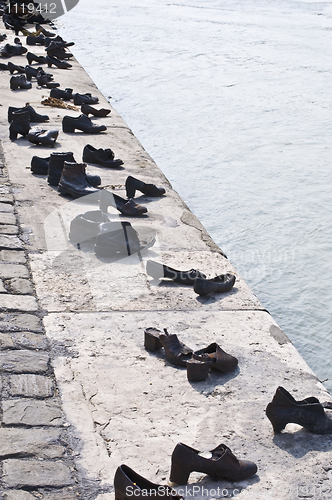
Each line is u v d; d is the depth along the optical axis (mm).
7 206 5270
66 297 3885
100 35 20094
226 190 8047
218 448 2482
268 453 2588
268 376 3193
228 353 3385
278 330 3711
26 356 3158
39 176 6188
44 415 2707
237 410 2879
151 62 16375
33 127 8023
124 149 7594
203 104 12484
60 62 13047
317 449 2631
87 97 9875
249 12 24250
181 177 8586
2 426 2598
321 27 20578
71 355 3238
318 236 6543
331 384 4109
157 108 12312
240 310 3943
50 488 2287
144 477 2357
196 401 2930
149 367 3203
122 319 3682
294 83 13680
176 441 2627
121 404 2854
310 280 5605
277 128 10797
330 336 4656
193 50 17828
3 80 11102
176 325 3666
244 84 13883
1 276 4043
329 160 9023
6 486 2264
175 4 27812
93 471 2406
